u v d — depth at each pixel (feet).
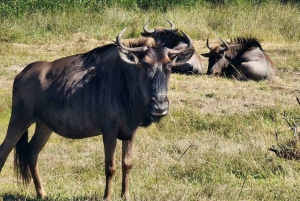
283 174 67.51
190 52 57.11
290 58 143.64
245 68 124.67
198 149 77.36
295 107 97.14
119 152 76.79
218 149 77.00
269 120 90.94
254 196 61.41
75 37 166.71
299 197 60.75
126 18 179.11
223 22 178.19
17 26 171.63
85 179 69.36
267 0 200.85
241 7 193.88
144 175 69.36
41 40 164.14
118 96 57.36
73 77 59.52
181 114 94.07
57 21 172.45
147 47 56.24
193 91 110.73
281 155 71.51
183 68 130.11
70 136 60.80
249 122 89.15
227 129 86.22
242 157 71.87
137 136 83.82
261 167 69.15
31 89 61.36
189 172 69.31
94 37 167.63
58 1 185.06
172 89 111.96
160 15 182.91
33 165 63.21
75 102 58.90
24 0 183.42
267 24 177.27
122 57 55.16
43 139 63.77
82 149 80.59
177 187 64.44
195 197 60.59
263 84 118.93
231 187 63.87
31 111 61.67
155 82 54.70
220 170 69.10
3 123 91.76
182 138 83.97
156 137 84.53
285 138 79.82
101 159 75.05
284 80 123.03
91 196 61.21
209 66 130.52
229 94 107.86
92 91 58.34
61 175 70.69
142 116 57.36
